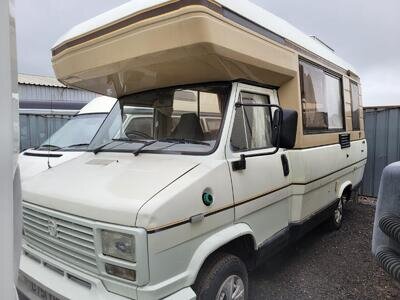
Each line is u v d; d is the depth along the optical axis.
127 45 3.00
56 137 6.64
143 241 2.27
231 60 2.99
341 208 5.96
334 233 5.81
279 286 4.02
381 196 2.46
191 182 2.62
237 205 3.03
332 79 5.39
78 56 3.38
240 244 3.25
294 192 4.04
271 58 3.53
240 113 3.36
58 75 3.66
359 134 6.59
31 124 9.62
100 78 3.52
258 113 3.66
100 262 2.44
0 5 1.14
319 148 4.54
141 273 2.28
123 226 2.33
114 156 3.40
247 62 3.16
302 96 4.20
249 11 3.33
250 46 3.19
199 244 2.67
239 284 3.07
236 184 3.03
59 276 2.74
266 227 3.52
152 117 3.75
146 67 3.13
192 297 2.48
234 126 3.24
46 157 5.58
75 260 2.66
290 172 3.95
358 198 8.05
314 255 4.91
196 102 3.46
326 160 4.73
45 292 2.71
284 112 3.35
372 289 3.97
